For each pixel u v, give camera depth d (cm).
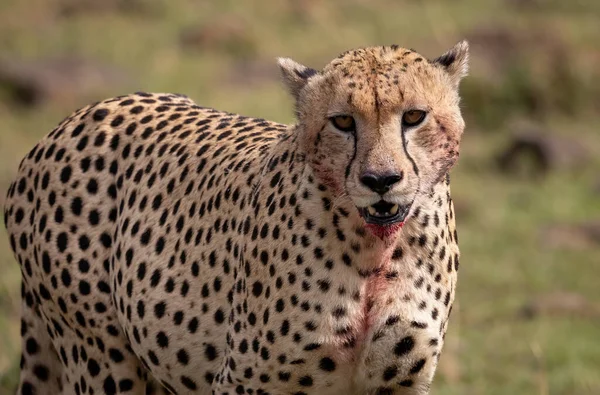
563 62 2884
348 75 842
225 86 2909
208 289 932
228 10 3791
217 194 945
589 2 3928
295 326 864
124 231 990
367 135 831
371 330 872
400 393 908
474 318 1661
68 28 3472
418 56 868
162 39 3416
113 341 1009
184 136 1004
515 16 3766
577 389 1435
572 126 2711
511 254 1906
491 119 2742
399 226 845
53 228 1017
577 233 2006
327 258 857
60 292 1016
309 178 864
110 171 1016
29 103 2719
